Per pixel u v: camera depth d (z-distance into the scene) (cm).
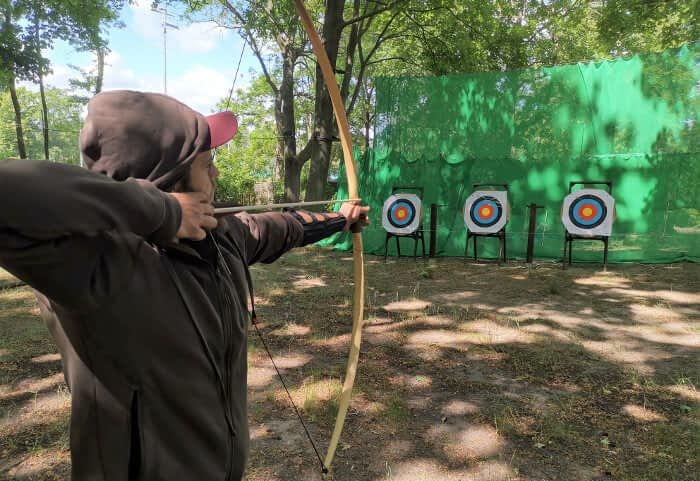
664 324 374
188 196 65
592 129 645
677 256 619
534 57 1130
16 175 44
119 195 51
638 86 619
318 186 839
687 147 605
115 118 65
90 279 55
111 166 65
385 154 737
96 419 69
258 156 1914
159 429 70
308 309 417
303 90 1770
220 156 1739
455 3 938
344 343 331
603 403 243
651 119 617
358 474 186
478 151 694
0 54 901
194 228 63
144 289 65
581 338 341
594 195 597
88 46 1026
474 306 428
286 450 202
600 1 992
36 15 922
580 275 564
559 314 402
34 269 49
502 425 219
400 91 720
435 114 709
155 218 56
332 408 235
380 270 608
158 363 68
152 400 69
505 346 325
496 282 531
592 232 591
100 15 973
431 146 715
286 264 642
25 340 328
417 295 471
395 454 199
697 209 607
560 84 654
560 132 658
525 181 675
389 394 253
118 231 52
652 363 295
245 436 87
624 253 637
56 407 235
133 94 69
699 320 382
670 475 183
